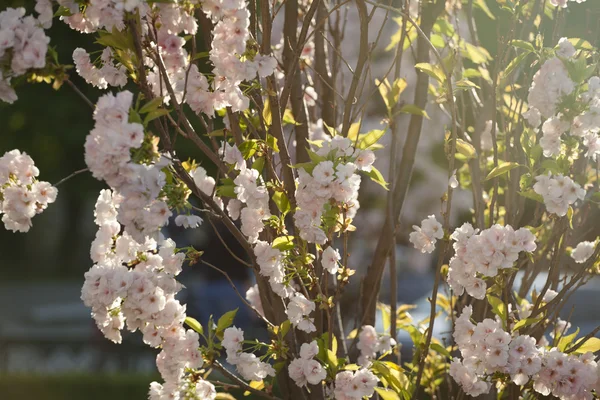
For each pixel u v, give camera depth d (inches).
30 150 655.1
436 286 118.2
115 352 522.3
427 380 148.2
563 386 112.9
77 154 697.6
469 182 167.2
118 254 115.8
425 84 136.9
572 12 154.6
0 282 1186.6
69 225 1325.0
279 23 250.2
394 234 135.9
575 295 441.4
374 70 353.7
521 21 145.3
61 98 636.1
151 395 118.1
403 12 129.1
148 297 110.5
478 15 160.7
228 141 127.0
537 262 145.2
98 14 99.6
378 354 152.6
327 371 116.9
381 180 116.0
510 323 119.3
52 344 575.2
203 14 123.7
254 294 151.7
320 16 145.3
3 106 616.4
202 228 597.0
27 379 446.9
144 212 96.3
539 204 129.0
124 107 94.2
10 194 110.5
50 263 1376.7
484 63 143.2
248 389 119.5
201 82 114.3
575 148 114.0
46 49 96.9
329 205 112.3
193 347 115.3
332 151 112.5
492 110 131.9
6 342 569.6
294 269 116.9
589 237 157.5
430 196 489.1
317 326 125.0
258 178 117.5
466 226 113.6
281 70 141.3
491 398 131.6
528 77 138.0
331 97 147.3
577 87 110.0
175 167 103.4
